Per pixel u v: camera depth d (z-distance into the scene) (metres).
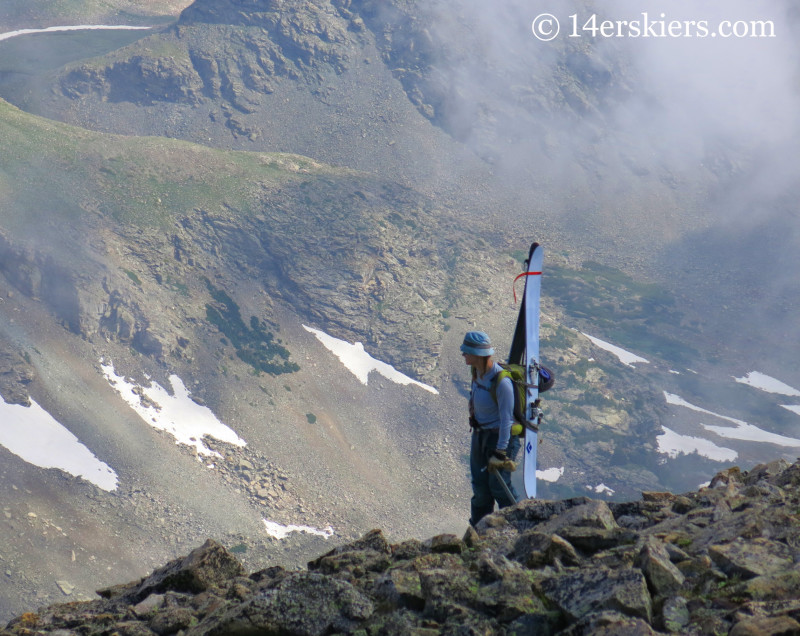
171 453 154.25
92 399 158.25
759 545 3.34
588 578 3.08
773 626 2.51
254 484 155.50
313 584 3.30
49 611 4.18
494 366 6.59
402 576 3.47
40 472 131.75
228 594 3.92
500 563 3.52
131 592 4.55
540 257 6.82
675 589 3.11
